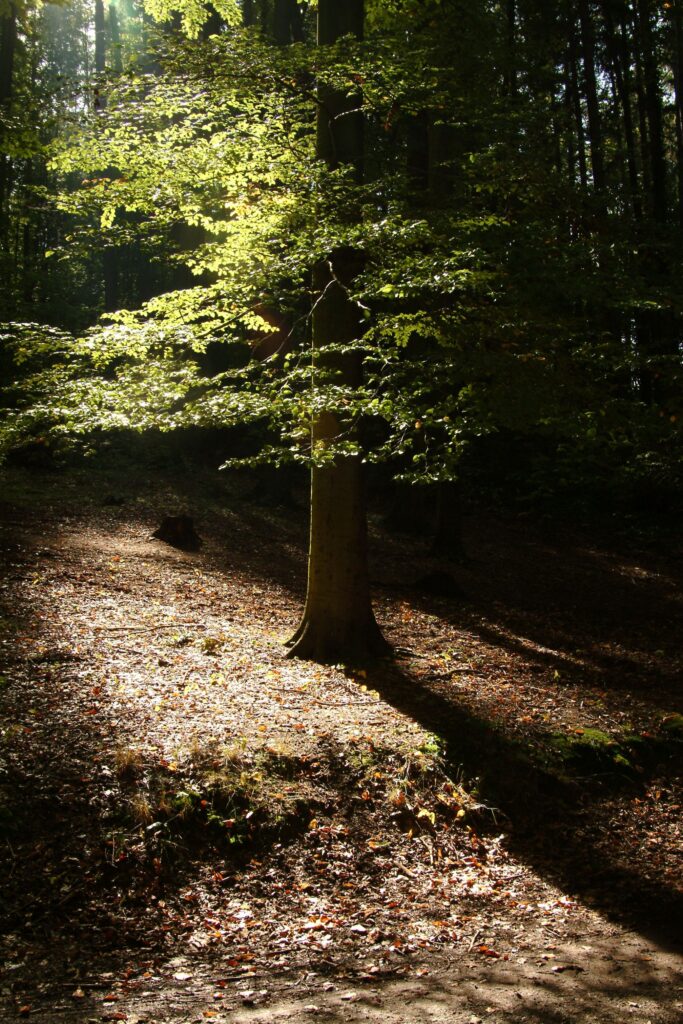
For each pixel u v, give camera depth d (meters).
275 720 8.55
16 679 8.49
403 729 8.91
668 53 23.03
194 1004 4.83
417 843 7.39
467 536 19.69
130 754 7.22
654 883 7.42
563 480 21.58
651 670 12.46
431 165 14.71
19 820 6.34
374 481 22.94
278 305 9.73
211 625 11.52
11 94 24.80
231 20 11.41
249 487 21.03
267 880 6.50
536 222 9.45
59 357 17.05
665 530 20.75
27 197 24.05
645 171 25.77
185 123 9.69
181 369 9.19
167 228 10.78
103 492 18.91
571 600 15.91
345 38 9.30
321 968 5.47
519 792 8.48
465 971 5.59
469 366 8.31
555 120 11.77
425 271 8.02
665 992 5.49
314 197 9.30
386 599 14.19
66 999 4.78
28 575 12.20
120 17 33.66
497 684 11.02
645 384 11.35
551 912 6.73
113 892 5.95
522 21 19.45
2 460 11.90
